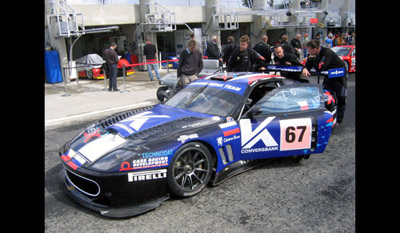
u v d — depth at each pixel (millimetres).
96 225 2936
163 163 3143
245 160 4000
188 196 3412
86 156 3230
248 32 22828
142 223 2961
